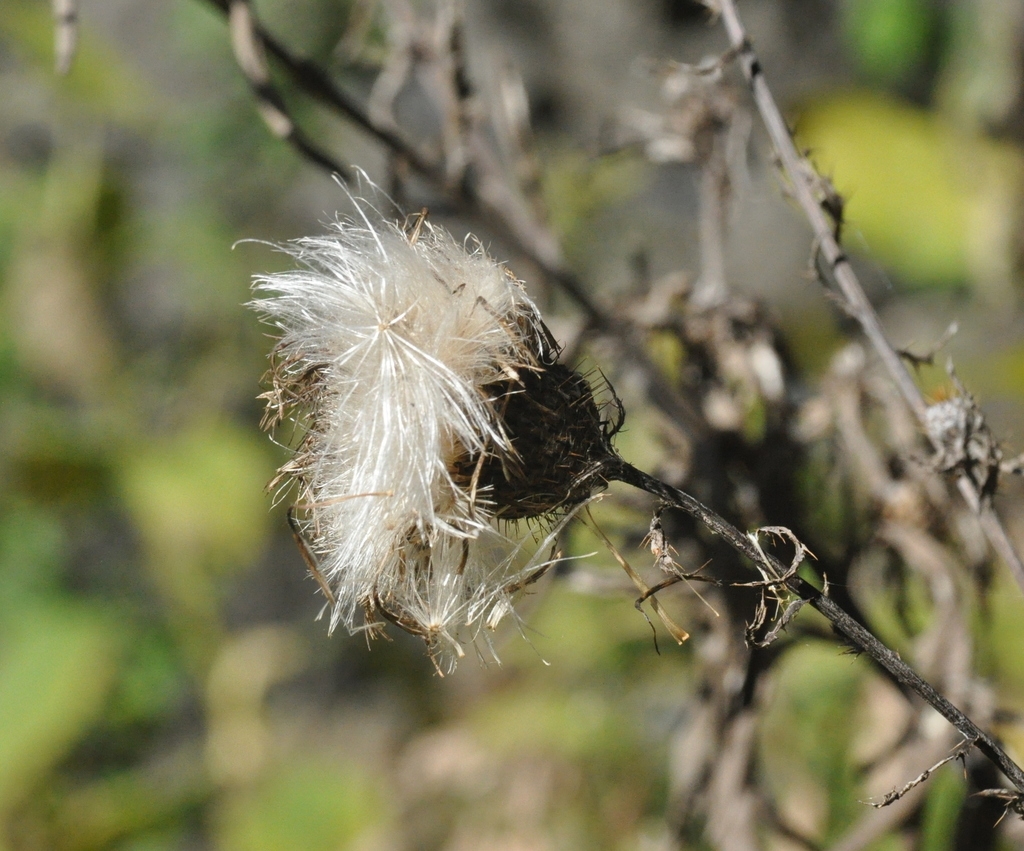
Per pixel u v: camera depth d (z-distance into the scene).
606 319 0.47
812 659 0.48
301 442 0.40
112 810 0.64
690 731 0.45
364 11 0.47
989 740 0.39
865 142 0.62
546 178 0.67
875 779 0.44
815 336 0.60
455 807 0.56
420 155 0.46
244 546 0.69
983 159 0.62
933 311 0.66
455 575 0.40
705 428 0.45
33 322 0.71
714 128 0.47
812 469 0.45
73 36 0.43
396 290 0.40
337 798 0.61
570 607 0.58
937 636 0.44
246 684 0.69
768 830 0.44
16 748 0.61
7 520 0.68
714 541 0.45
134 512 0.68
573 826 0.53
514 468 0.39
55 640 0.65
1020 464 0.41
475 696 0.63
